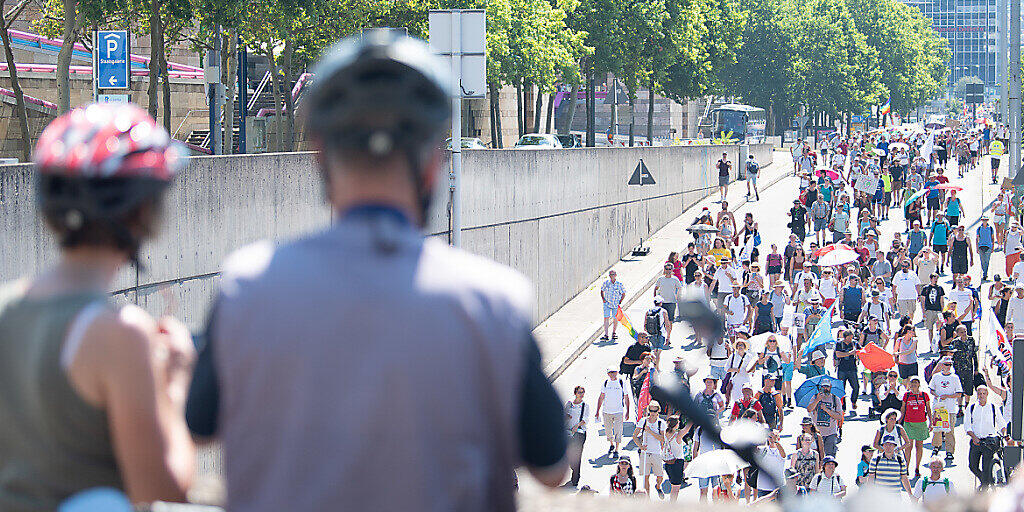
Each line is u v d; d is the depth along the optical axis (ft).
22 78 220.64
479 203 160.25
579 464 114.73
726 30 438.40
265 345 9.60
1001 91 314.14
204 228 95.20
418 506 9.52
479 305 9.80
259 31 203.31
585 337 171.01
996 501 10.91
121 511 10.19
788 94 587.27
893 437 104.12
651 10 366.22
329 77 10.13
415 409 9.51
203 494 15.46
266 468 9.64
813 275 156.56
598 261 217.56
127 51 165.58
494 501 10.37
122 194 10.89
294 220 111.96
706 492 102.17
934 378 117.80
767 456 97.76
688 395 11.14
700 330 10.91
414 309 9.60
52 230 10.98
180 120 264.31
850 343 130.21
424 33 226.79
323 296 9.63
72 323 10.37
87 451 10.51
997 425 106.73
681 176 288.71
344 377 9.50
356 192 10.22
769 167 401.29
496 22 281.74
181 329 11.59
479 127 388.78
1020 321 135.74
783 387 129.70
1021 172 135.95
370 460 9.47
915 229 196.03
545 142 342.44
